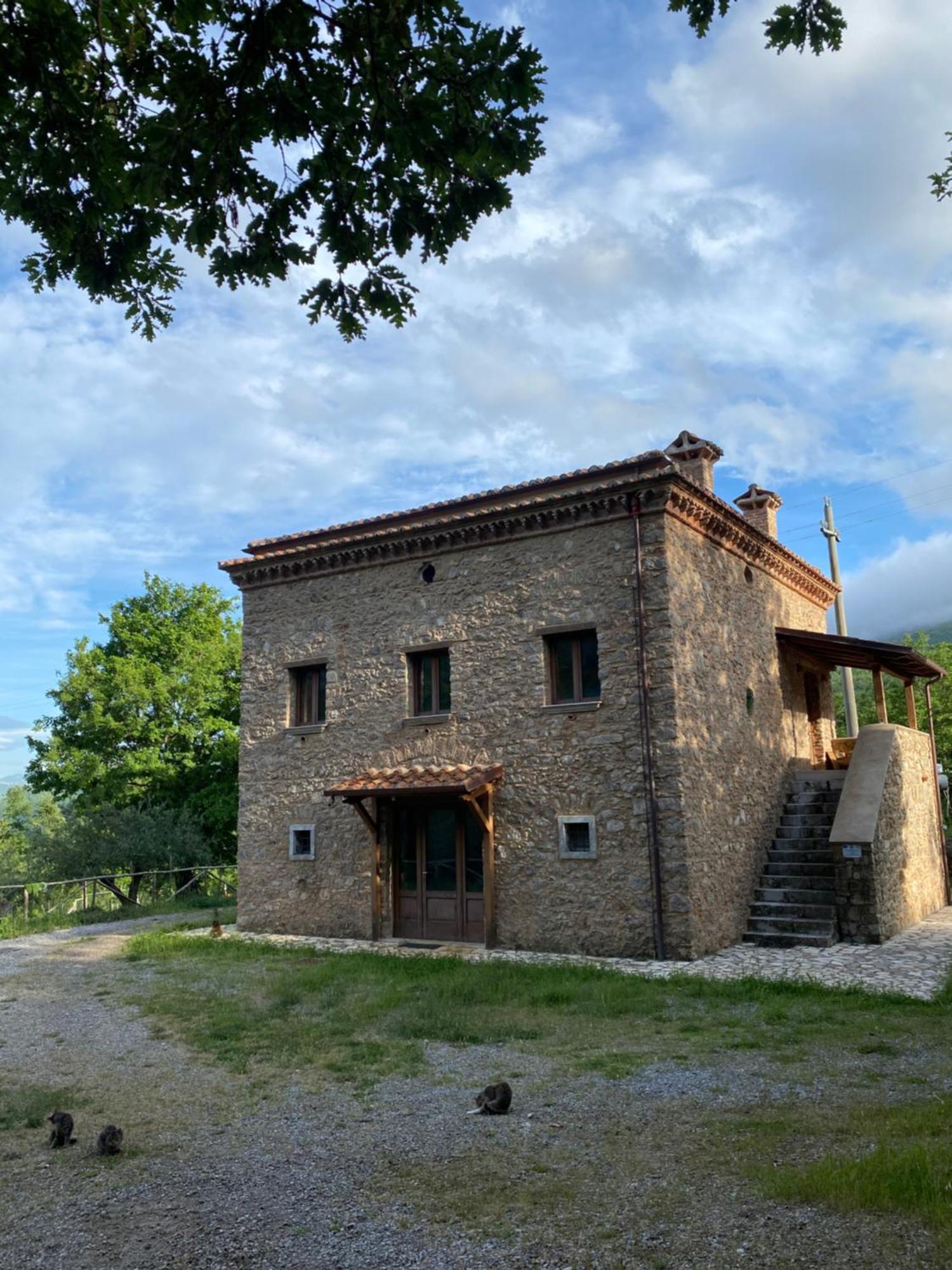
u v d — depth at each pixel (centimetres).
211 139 445
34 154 442
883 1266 389
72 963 1310
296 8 411
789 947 1238
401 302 516
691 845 1190
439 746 1396
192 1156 566
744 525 1449
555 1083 685
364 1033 855
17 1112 659
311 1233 453
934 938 1293
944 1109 579
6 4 409
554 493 1404
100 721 2584
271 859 1546
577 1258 413
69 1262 432
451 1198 485
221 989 1068
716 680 1352
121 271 488
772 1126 562
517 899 1288
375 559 1500
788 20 467
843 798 1342
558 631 1314
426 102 445
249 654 1628
